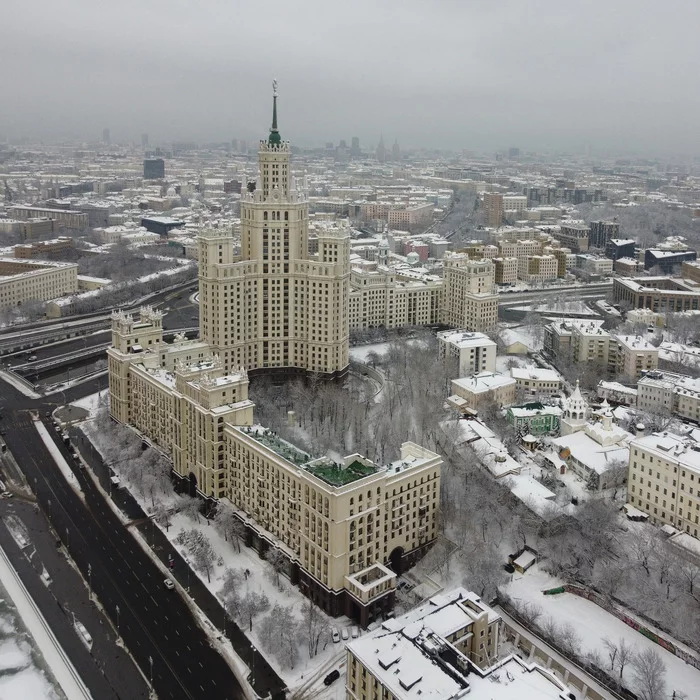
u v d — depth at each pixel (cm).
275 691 18925
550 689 15525
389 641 16900
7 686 18888
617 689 18412
